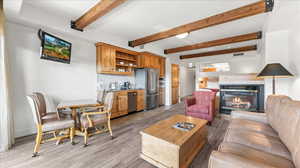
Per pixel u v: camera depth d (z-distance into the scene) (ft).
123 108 12.80
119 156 5.94
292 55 7.93
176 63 21.38
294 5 6.10
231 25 9.89
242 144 4.42
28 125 8.31
